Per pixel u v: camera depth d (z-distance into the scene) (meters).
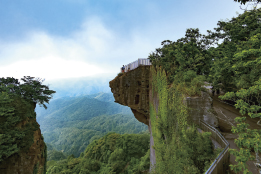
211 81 14.86
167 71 17.30
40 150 24.53
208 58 17.12
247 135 4.00
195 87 11.84
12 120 18.00
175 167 7.90
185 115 11.23
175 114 13.23
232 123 11.32
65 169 47.38
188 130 8.79
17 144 18.47
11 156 18.02
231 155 7.23
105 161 52.44
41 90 24.25
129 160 51.31
